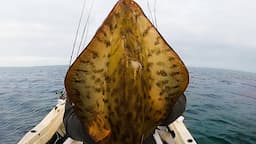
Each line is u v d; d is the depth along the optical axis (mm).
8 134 12203
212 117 13406
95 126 1823
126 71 1733
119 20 1821
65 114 2344
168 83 1874
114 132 1780
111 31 1804
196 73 61250
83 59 1806
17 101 19922
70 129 2176
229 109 16031
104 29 1804
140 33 1847
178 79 1883
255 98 21359
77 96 1851
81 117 1884
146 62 1842
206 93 23250
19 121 14227
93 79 1808
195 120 12625
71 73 1822
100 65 1795
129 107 1739
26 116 15312
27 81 37719
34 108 17297
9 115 15578
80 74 1817
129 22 1826
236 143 9562
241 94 23781
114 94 1762
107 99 1783
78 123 2131
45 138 5152
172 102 1916
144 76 1811
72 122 2164
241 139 9969
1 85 32281
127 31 1809
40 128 5285
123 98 1740
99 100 1812
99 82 1801
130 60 1739
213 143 9516
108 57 1787
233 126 11750
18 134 12227
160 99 1874
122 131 1768
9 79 42406
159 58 1862
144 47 1847
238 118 13438
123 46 1767
